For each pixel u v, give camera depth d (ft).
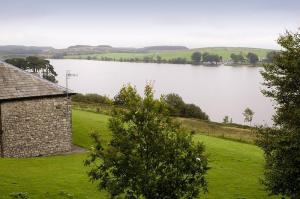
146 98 60.23
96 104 297.33
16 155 124.06
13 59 533.55
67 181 91.76
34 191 79.87
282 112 74.79
